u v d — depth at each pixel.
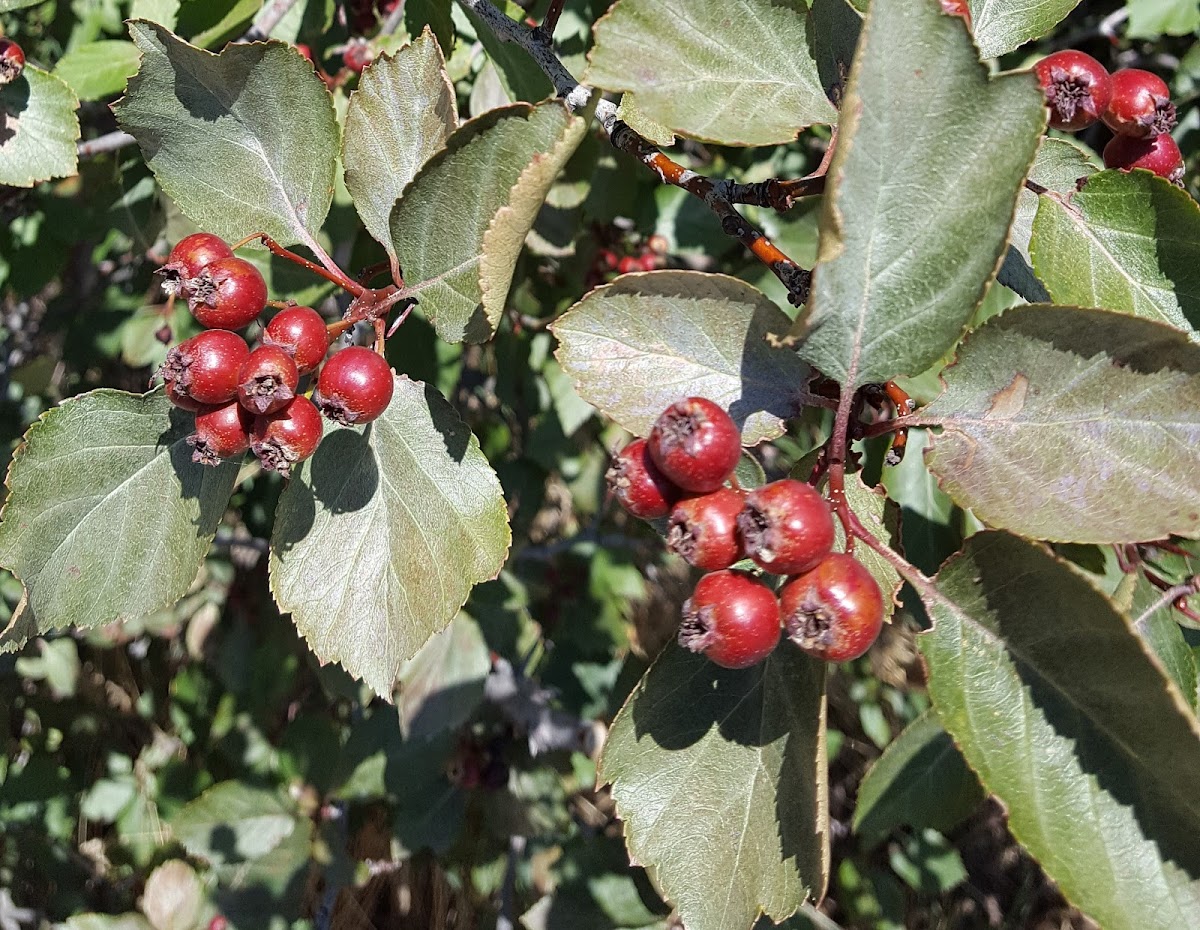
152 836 0.38
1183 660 0.16
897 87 0.10
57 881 0.37
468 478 0.14
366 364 0.12
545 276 0.33
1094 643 0.11
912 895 0.48
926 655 0.11
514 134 0.12
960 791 0.19
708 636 0.10
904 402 0.12
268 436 0.12
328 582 0.14
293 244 0.15
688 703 0.12
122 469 0.15
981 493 0.11
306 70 0.15
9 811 0.37
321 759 0.33
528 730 0.32
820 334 0.11
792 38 0.13
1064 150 0.15
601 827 0.39
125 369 0.42
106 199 0.29
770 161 0.31
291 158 0.15
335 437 0.14
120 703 0.43
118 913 0.38
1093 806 0.11
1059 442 0.11
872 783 0.19
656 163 0.15
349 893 0.41
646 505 0.11
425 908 0.42
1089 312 0.11
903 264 0.11
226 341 0.12
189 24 0.22
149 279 0.36
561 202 0.27
